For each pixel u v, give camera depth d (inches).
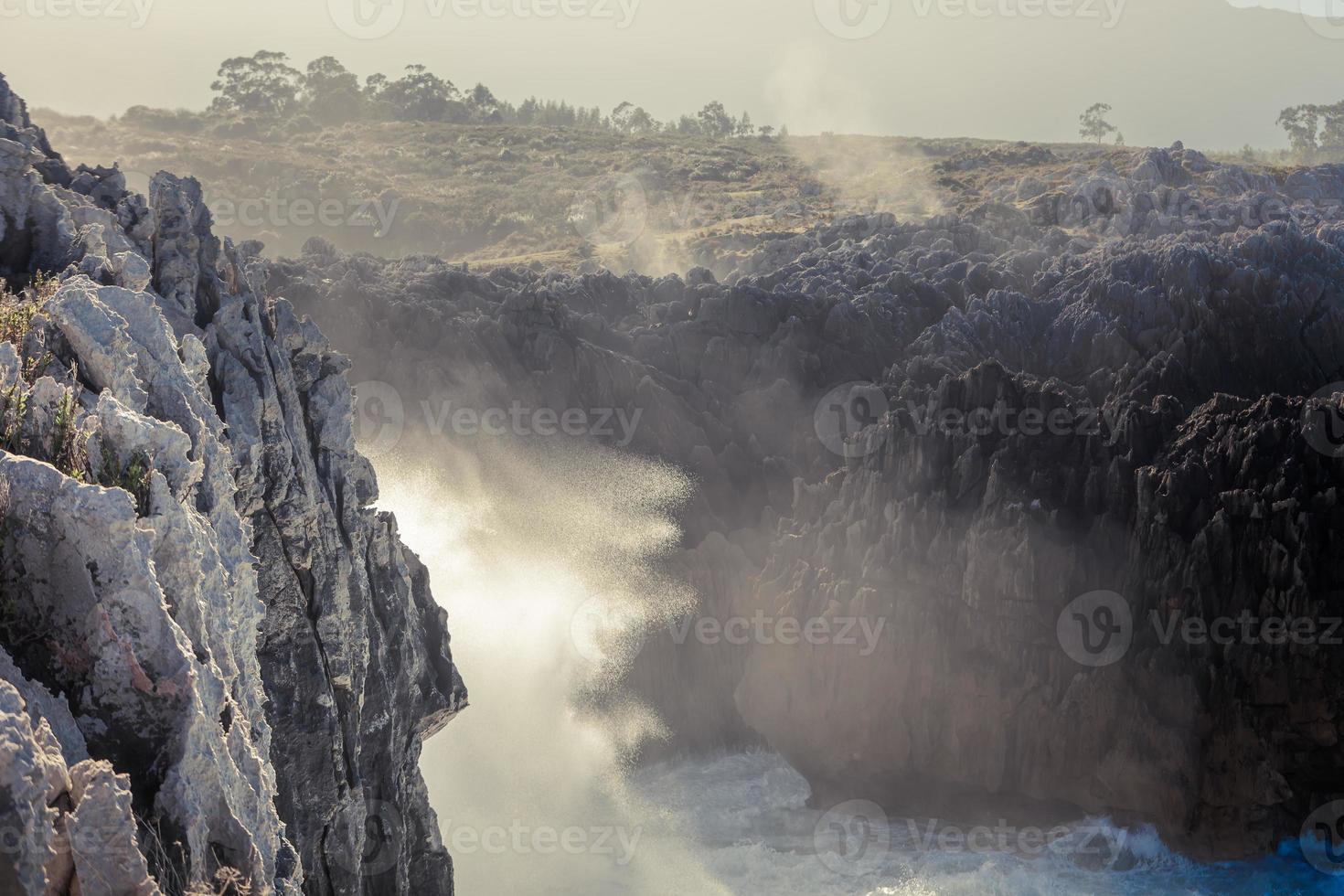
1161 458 2359.7
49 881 440.8
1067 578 2252.7
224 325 1160.8
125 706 554.9
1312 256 3257.9
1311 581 2140.7
